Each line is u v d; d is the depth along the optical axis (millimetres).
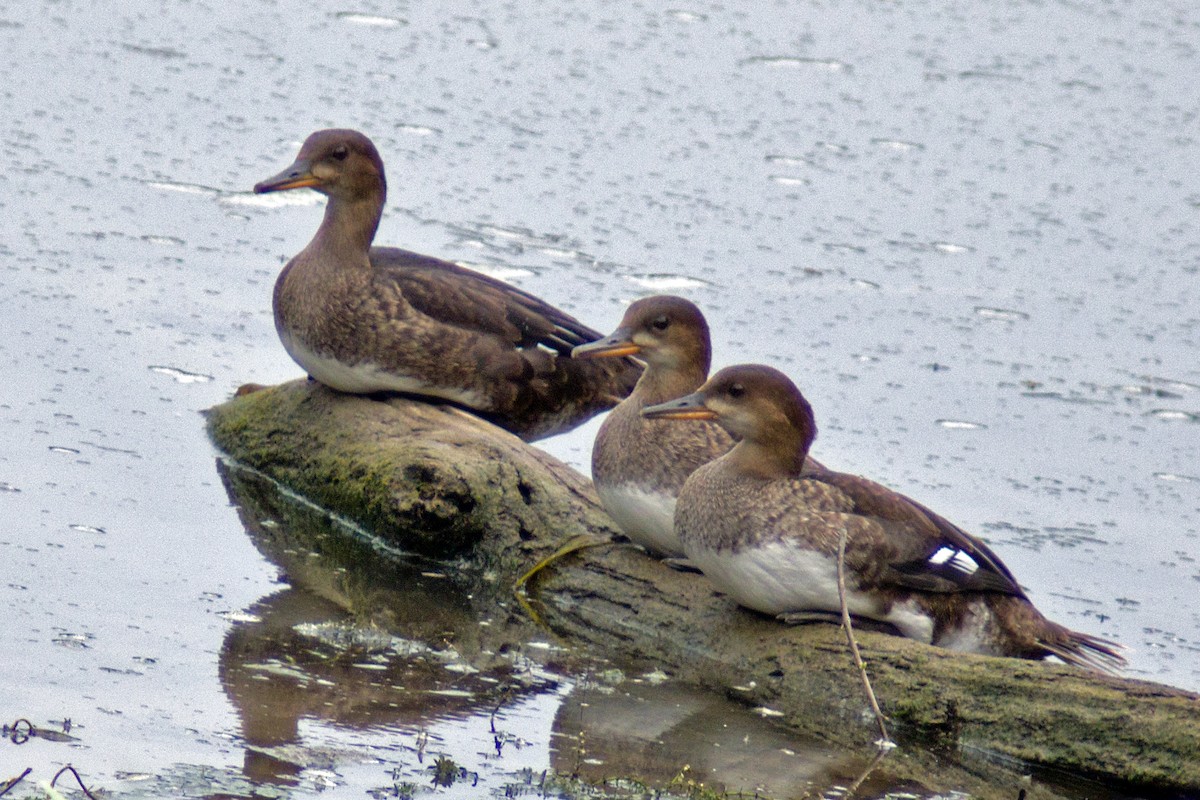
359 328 12664
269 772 8375
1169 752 9344
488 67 22203
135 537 11367
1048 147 20984
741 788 8906
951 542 10469
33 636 9633
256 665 9719
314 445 12570
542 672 10227
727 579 10477
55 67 20844
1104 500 13461
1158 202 19750
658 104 21422
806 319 16312
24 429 12711
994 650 10594
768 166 19844
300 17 23609
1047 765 9570
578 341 13383
